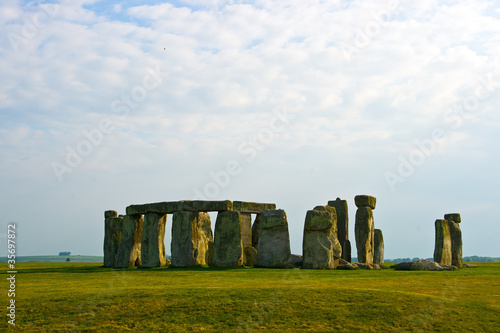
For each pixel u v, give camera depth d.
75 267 43.34
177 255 37.12
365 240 38.94
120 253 40.94
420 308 20.14
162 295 21.91
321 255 34.16
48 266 46.69
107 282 27.06
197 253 37.47
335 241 34.97
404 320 19.12
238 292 22.20
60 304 20.95
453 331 18.28
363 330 18.42
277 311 20.02
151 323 19.12
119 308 20.50
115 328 18.70
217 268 35.16
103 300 21.42
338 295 21.69
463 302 20.95
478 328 18.50
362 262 38.72
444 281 26.66
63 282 27.42
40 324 19.03
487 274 31.00
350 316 19.53
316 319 19.31
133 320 19.42
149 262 38.53
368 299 21.09
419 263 34.41
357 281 26.48
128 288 23.88
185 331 18.41
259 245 36.31
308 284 24.86
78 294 22.41
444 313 19.69
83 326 18.91
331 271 32.38
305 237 34.69
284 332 18.28
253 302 20.92
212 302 20.97
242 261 36.09
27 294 22.64
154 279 28.12
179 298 21.45
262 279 27.64
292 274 30.36
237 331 18.39
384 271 32.91
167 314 19.89
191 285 24.77
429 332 18.23
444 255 41.00
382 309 20.00
